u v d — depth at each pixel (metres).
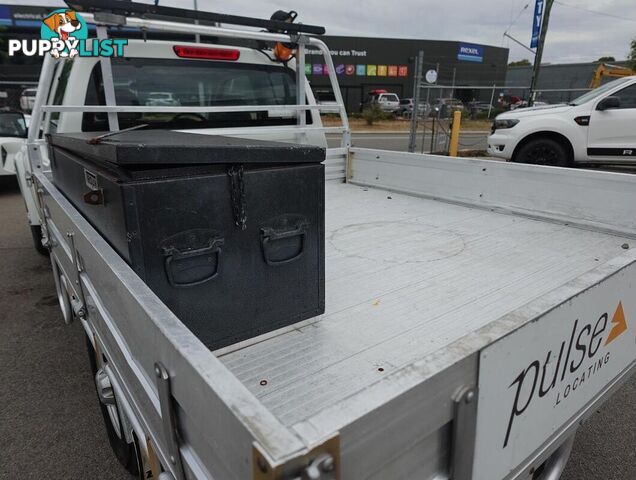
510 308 1.50
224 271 1.25
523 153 7.17
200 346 0.75
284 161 1.28
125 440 1.81
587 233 2.19
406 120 26.11
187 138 1.42
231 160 1.18
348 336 1.35
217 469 0.69
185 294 1.20
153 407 0.94
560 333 1.08
